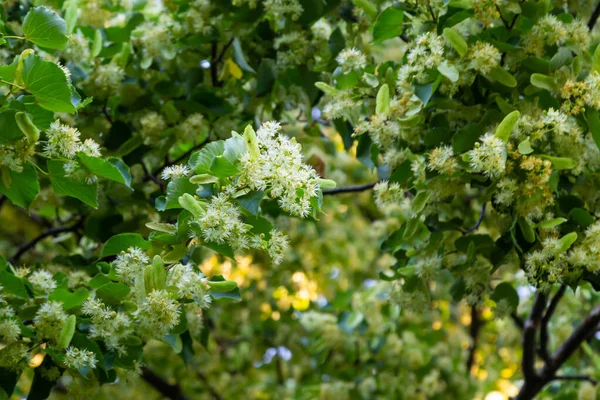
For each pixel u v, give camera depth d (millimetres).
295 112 4688
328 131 6184
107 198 3613
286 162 2131
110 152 3572
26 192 2396
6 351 2475
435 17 2975
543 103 2867
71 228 4020
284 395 5594
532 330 3879
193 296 2244
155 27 3648
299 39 3525
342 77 3061
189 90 3627
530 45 2865
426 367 5047
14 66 2205
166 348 5625
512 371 6309
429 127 2938
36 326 2471
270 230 2232
